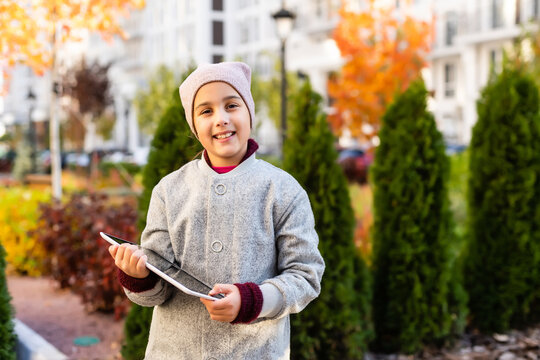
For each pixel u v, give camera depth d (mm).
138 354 3029
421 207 3777
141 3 6984
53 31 6926
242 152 1726
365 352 3582
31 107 18688
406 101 3977
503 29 23031
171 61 40781
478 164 4383
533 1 22656
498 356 3791
